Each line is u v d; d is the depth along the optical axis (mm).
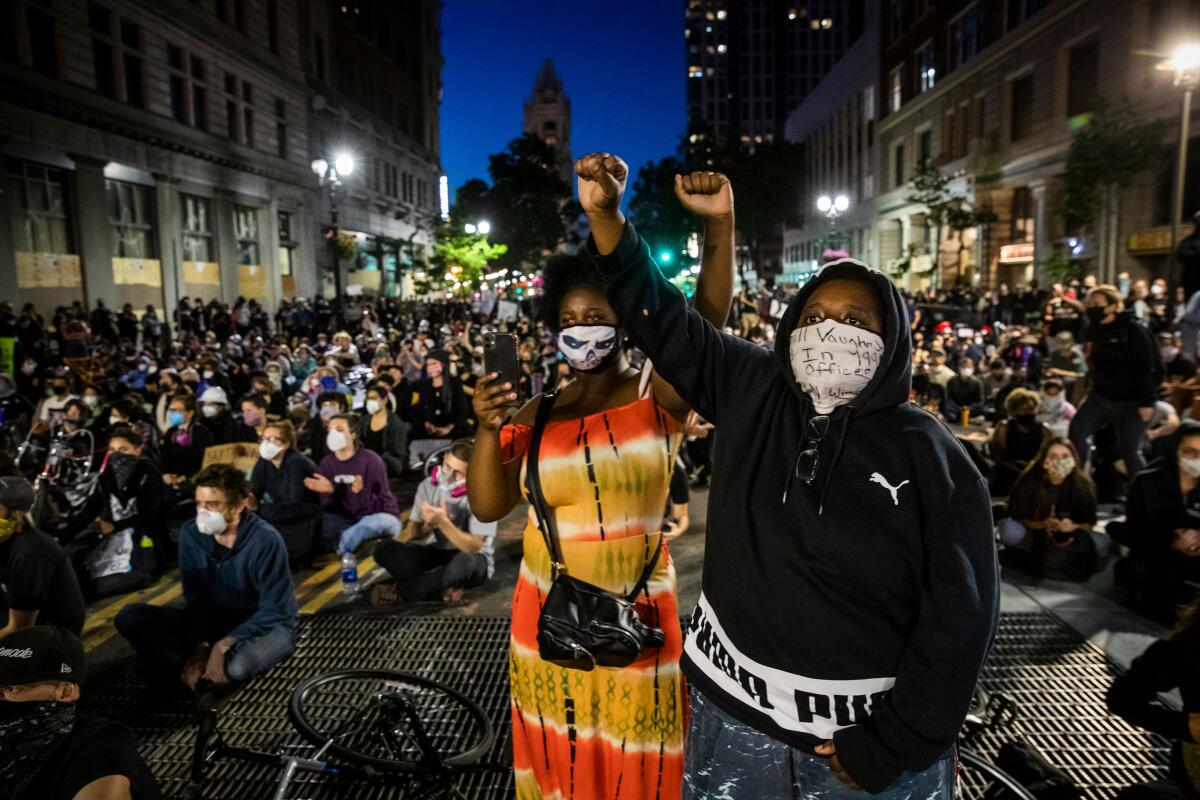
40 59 21188
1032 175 29734
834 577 1617
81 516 6262
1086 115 24672
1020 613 5344
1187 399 8570
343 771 3307
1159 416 7957
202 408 9273
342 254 41000
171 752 3920
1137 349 7176
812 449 1662
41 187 21531
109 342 19328
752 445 1776
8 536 4109
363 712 3832
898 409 1667
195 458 8352
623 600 2330
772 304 23406
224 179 30328
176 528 7609
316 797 3564
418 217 57625
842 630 1618
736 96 129750
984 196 33312
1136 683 2930
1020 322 22859
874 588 1604
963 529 1552
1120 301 7270
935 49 39781
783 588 1661
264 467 6871
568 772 2414
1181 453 4996
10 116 19922
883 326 1670
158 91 26188
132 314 21547
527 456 2432
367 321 26891
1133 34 23438
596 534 2375
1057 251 27359
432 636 5184
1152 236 21984
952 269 37219
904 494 1577
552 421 2469
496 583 6113
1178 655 2812
